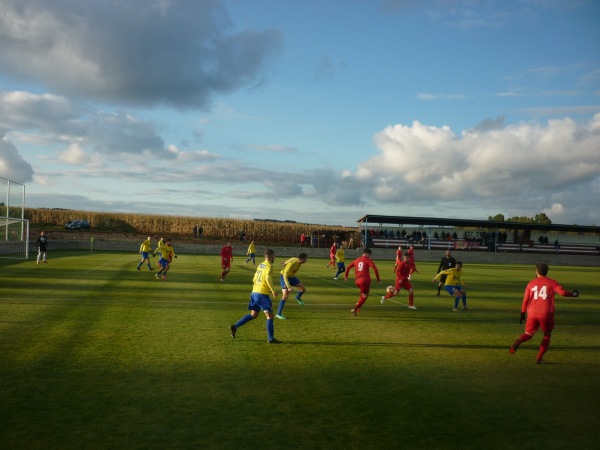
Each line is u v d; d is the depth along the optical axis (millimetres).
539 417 5395
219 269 26016
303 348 8430
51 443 4395
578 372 7363
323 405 5570
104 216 64438
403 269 13789
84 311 11297
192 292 15547
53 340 8359
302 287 12641
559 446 4652
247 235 65750
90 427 4762
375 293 17500
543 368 7570
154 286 16750
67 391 5785
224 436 4641
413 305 14023
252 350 8148
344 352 8211
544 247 52938
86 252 40125
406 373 7020
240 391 5980
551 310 7914
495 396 6090
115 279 18500
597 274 34062
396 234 54500
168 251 19500
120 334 9016
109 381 6211
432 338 9688
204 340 8773
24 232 36500
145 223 64938
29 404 5332
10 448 4277
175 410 5273
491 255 50625
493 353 8531
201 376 6551
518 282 24375
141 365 6992
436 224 51906
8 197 30703
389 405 5641
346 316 12141
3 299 12766
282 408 5438
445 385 6496
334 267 32312
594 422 5273
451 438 4766
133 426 4812
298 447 4449
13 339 8375
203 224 65625
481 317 12727
